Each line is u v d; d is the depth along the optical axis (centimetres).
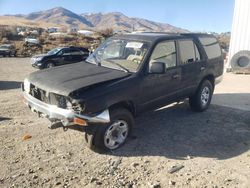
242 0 1633
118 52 634
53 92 500
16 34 7038
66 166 479
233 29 1688
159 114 771
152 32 732
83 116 482
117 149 547
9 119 695
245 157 533
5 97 939
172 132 644
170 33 723
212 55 805
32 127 645
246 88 1171
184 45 697
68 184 428
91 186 425
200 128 674
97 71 574
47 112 514
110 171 468
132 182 439
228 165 500
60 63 2002
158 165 493
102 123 503
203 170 480
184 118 741
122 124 550
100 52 666
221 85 1235
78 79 526
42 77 556
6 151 523
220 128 678
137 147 560
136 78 561
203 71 754
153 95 607
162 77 619
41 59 1922
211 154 541
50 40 5719
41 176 446
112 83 528
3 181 429
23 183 427
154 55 604
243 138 622
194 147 570
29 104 562
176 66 661
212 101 929
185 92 706
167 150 552
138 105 578
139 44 615
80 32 9838
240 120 740
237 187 433
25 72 1744
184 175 463
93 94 493
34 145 552
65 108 496
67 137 594
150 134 629
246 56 1577
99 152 531
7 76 1534
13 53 3253
